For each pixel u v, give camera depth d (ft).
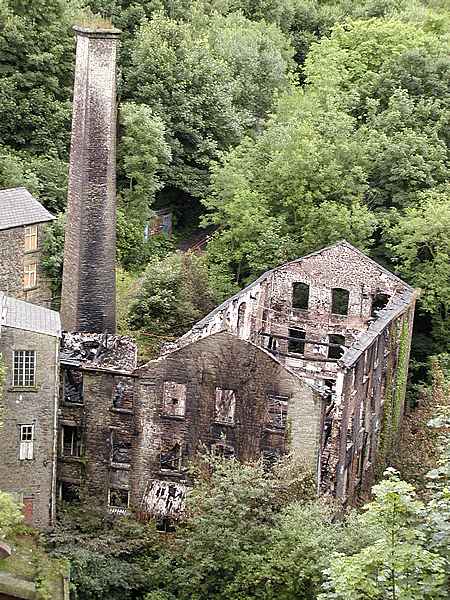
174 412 148.66
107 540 137.69
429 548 75.66
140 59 271.90
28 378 141.59
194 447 146.30
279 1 367.66
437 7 361.30
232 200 227.20
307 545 116.57
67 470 151.33
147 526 141.79
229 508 125.49
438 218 207.31
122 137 253.44
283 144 226.79
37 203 214.48
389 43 275.39
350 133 238.68
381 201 230.27
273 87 310.45
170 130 267.80
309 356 187.93
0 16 251.19
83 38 173.17
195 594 126.11
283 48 340.59
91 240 179.93
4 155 240.53
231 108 278.87
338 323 195.11
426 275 209.05
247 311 187.11
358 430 156.87
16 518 101.91
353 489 158.61
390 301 182.09
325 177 221.66
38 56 251.80
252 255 216.74
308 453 141.18
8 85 249.96
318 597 78.38
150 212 256.93
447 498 76.89
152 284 213.05
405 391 196.85
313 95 256.32
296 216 223.92
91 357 151.43
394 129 240.53
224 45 306.14
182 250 265.95
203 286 217.36
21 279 210.79
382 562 75.05
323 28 374.43
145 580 132.16
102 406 148.77
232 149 245.45
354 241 214.69
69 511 148.46
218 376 143.02
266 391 141.18
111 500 151.64
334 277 193.36
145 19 285.02
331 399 147.64
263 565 120.16
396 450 183.11
